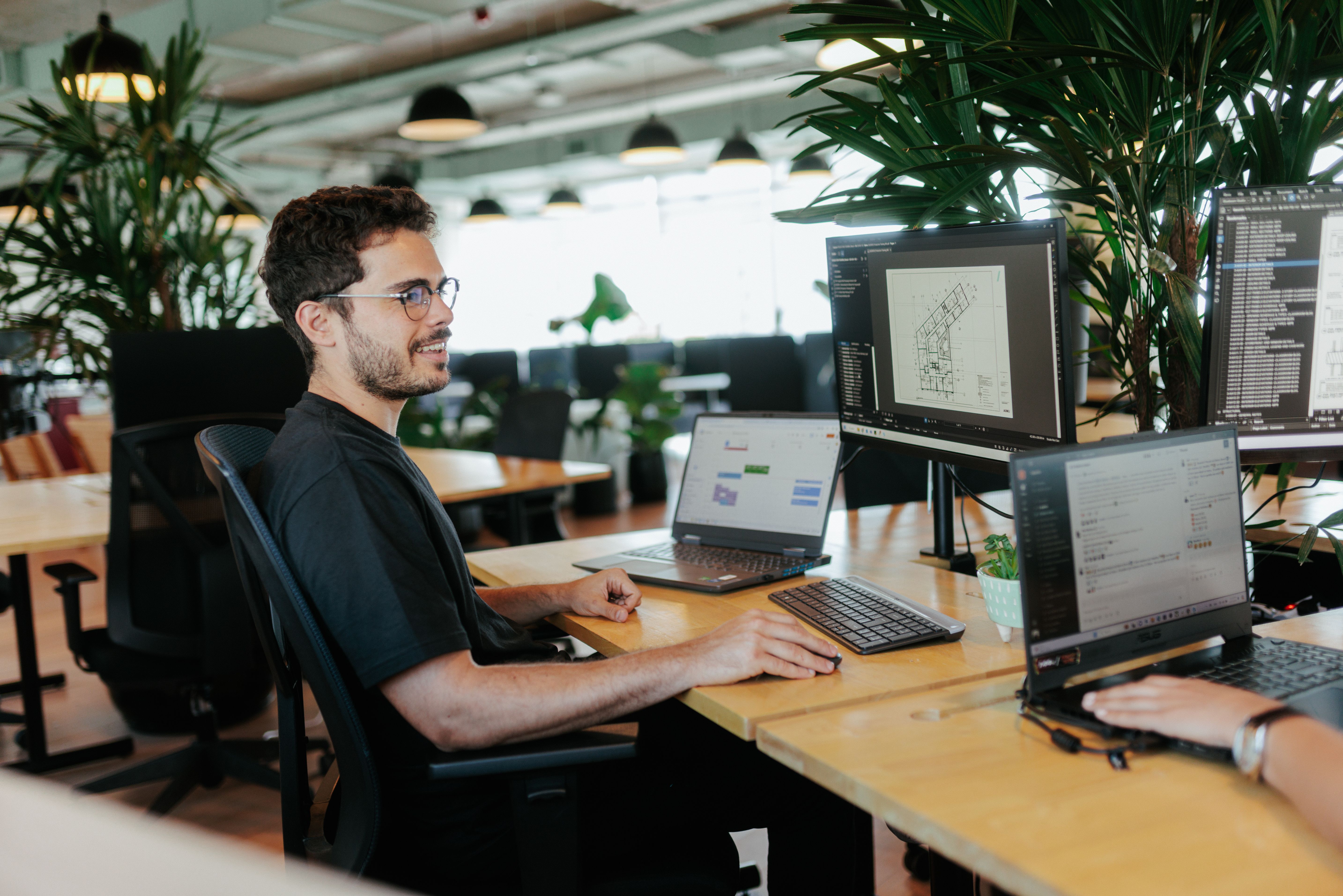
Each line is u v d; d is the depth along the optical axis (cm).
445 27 763
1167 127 153
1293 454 139
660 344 1016
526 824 119
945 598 156
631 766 140
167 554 244
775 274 1223
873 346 168
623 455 723
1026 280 132
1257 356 136
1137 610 107
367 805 119
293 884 28
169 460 237
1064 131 147
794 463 185
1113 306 165
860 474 263
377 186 141
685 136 1006
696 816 140
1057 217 148
